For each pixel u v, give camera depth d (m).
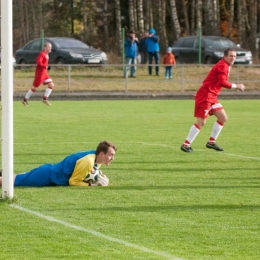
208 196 21.05
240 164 28.48
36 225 16.89
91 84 78.94
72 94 73.50
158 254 14.34
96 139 37.66
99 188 22.20
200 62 87.81
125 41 81.69
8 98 19.03
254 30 112.69
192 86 80.56
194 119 51.12
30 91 58.25
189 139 31.38
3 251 14.61
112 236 15.88
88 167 22.34
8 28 18.78
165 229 16.61
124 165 27.88
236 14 142.75
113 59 97.81
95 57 81.44
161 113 56.22
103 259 13.98
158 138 38.50
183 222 17.38
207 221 17.52
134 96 74.25
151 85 79.81
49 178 22.36
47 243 15.23
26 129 42.91
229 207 19.36
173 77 84.00
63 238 15.66
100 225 16.95
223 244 15.29
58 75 79.75
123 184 23.16
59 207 19.08
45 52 57.28
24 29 121.31
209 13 112.62
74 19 136.25
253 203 19.97
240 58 85.19
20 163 28.19
